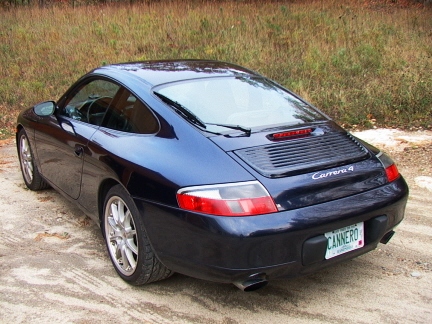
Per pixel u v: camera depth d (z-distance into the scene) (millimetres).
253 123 3244
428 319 2863
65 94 4270
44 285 3254
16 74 10430
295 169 2768
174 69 3795
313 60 10000
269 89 3768
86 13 15383
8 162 6148
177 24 13477
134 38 12680
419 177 5328
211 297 3107
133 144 3166
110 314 2930
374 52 10266
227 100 3422
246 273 2592
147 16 14445
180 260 2764
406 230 4098
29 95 9156
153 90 3371
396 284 3256
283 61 10227
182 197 2676
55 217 4414
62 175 4125
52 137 4152
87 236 4035
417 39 11148
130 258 3174
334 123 3523
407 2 16453
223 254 2580
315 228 2639
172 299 3088
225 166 2732
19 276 3373
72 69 10734
